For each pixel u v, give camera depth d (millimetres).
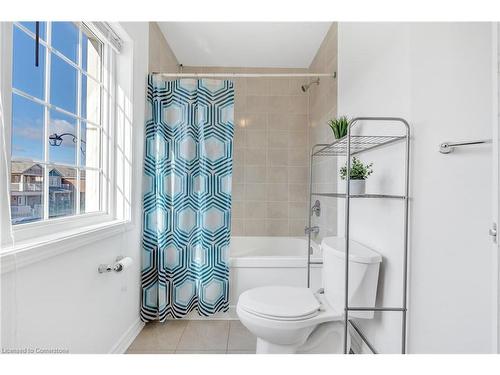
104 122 2025
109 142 2047
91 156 1899
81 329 1495
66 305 1363
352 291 1636
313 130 3465
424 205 1450
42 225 1352
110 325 1834
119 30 1977
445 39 1418
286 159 3668
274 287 1925
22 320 1092
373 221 1833
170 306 2465
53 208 1510
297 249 3547
